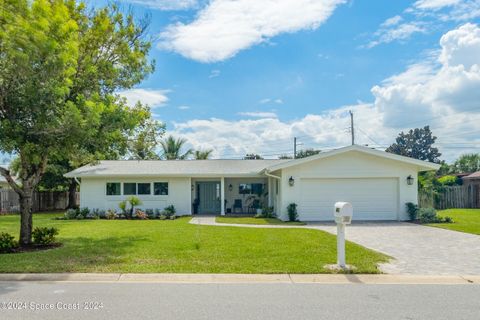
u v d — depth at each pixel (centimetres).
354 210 1875
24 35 902
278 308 566
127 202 2320
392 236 1316
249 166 2500
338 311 554
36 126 948
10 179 1085
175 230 1450
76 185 2947
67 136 975
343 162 1878
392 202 1878
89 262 855
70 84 1010
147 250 1000
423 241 1205
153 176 2319
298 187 1878
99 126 1066
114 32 1352
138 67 1420
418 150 5881
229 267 812
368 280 739
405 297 626
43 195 2916
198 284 709
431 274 774
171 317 526
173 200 2350
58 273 766
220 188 2566
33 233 1099
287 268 802
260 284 711
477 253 1000
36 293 643
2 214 2600
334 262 857
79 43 1175
